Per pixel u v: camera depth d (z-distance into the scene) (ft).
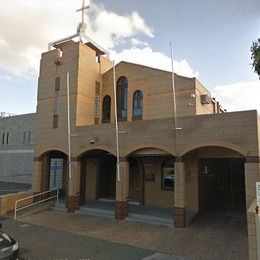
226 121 43.80
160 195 60.29
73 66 64.90
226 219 50.39
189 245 37.45
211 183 59.06
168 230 44.57
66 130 63.16
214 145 44.27
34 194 66.44
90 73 67.77
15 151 119.44
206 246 36.94
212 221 49.24
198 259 32.60
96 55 72.69
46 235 42.83
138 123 52.06
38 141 68.23
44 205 63.00
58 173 79.97
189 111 58.85
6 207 58.70
